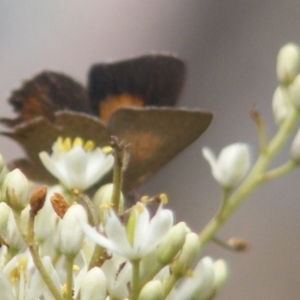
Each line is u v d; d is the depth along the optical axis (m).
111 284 0.27
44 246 0.28
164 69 0.30
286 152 0.38
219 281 0.28
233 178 0.30
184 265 0.27
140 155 0.29
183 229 0.27
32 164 0.30
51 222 0.28
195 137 0.29
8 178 0.27
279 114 0.31
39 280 0.27
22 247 0.28
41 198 0.27
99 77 0.30
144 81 0.30
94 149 0.29
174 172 0.39
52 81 0.30
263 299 0.39
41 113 0.30
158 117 0.29
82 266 0.28
